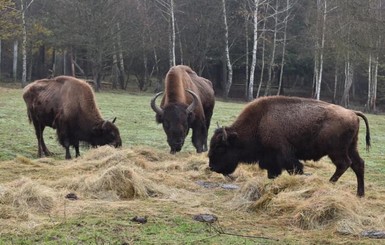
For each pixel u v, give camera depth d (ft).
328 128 24.36
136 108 73.82
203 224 19.08
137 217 19.13
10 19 119.85
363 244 17.29
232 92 148.97
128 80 142.00
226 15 127.44
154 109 35.27
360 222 19.22
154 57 138.41
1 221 18.62
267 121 25.70
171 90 36.32
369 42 106.32
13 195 20.95
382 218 19.77
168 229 18.31
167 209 20.97
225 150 26.48
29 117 37.68
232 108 81.97
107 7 114.01
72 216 19.48
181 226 18.72
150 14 134.51
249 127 26.13
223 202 22.97
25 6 124.88
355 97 148.56
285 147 25.29
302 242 17.48
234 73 162.30
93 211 20.26
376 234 18.17
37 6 135.74
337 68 126.62
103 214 19.86
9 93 91.66
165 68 142.20
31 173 28.60
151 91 129.80
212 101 41.98
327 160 36.70
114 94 106.42
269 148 25.75
